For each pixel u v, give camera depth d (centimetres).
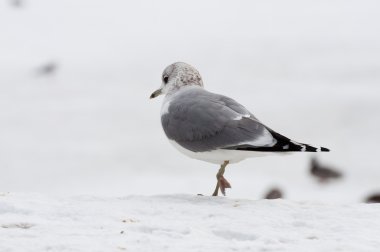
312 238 564
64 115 2417
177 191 1708
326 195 1711
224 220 614
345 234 574
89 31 3547
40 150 2091
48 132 2256
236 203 683
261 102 2516
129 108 2492
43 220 598
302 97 2530
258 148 709
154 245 527
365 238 561
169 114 778
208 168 1934
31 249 511
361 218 630
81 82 2808
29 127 2303
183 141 760
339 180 1841
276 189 1648
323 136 2217
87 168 1952
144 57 3112
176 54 3147
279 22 3538
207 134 736
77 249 513
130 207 656
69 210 630
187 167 1945
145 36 3428
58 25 3641
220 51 3142
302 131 2259
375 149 2097
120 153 2061
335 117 2341
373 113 2345
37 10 3853
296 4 3891
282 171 1919
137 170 1934
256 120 735
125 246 523
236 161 755
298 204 680
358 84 2648
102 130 2277
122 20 3728
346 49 3059
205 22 3628
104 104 2539
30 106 2516
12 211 631
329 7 3791
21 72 2916
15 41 3388
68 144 2145
